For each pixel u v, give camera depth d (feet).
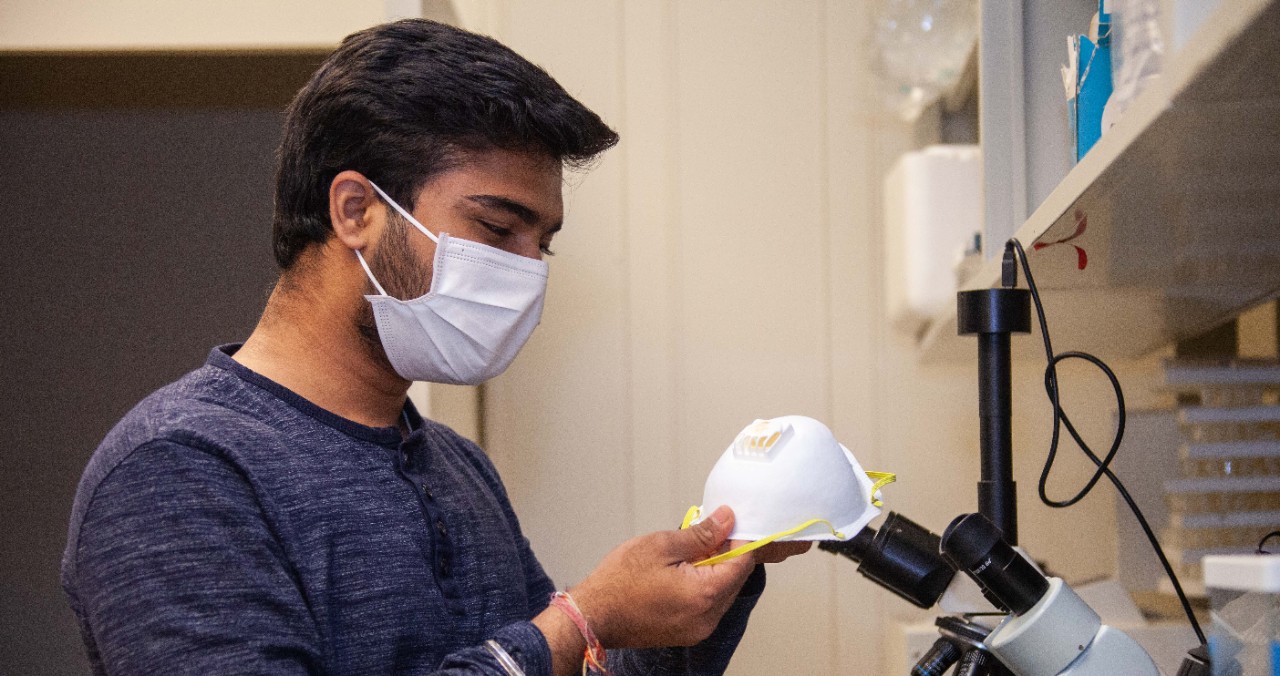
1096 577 6.04
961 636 3.18
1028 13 4.50
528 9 8.05
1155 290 4.59
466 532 3.67
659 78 8.03
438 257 3.44
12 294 6.90
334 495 3.28
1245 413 5.14
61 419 6.85
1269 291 4.62
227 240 6.94
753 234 7.98
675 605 3.12
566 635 3.05
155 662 2.80
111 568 2.90
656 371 7.95
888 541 3.36
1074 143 3.80
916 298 6.97
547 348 7.97
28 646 6.66
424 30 3.52
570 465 7.92
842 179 7.97
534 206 3.53
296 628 3.01
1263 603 2.43
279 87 6.32
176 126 6.96
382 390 3.65
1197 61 1.92
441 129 3.41
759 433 3.26
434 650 3.36
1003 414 3.46
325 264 3.51
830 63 7.99
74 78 6.16
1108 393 7.39
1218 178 2.72
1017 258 3.84
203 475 3.04
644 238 7.98
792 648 7.79
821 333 7.93
